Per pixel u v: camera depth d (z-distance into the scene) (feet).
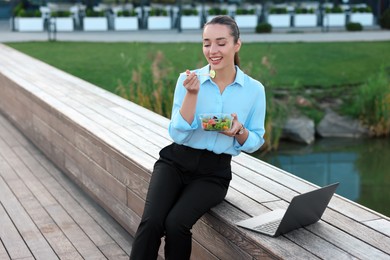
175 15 67.56
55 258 13.05
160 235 9.77
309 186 11.48
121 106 18.97
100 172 15.34
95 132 15.51
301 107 36.86
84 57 45.47
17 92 23.86
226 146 10.21
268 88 32.71
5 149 21.66
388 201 25.04
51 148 19.79
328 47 50.31
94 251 13.34
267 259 8.89
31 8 68.59
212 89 10.18
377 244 8.97
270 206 10.46
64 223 14.90
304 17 66.69
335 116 36.32
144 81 30.17
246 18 65.82
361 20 67.36
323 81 40.50
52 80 24.44
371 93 36.22
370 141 35.12
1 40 55.06
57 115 18.52
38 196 16.83
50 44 52.16
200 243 10.86
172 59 43.78
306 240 9.09
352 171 29.76
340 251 8.73
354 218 9.91
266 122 32.42
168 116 28.81
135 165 12.94
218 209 10.32
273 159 32.12
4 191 17.31
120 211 14.39
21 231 14.48
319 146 34.24
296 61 45.19
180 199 9.93
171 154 10.37
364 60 45.68
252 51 47.70
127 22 65.31
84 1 68.18
